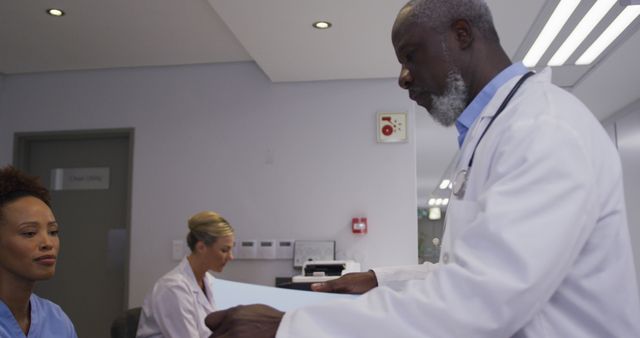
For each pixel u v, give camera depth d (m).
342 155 3.62
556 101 0.73
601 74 3.46
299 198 3.62
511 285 0.58
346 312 0.61
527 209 0.61
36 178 1.43
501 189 0.64
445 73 0.87
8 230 1.29
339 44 2.99
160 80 3.83
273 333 0.62
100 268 3.88
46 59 3.66
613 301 0.71
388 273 1.05
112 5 2.84
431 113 0.94
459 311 0.59
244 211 3.65
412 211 3.53
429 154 6.66
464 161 0.84
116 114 3.84
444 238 0.82
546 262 0.59
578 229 0.62
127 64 3.79
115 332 2.35
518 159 0.67
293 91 3.71
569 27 2.70
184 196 3.71
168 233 3.69
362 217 3.55
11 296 1.31
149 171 3.76
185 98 3.79
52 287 3.91
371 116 3.63
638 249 4.00
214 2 2.47
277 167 3.66
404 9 0.92
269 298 1.04
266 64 3.33
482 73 0.87
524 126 0.70
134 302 3.66
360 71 3.47
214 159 3.72
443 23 0.87
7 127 3.95
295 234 3.59
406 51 0.90
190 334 2.30
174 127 3.78
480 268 0.60
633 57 3.14
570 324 0.70
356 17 2.63
